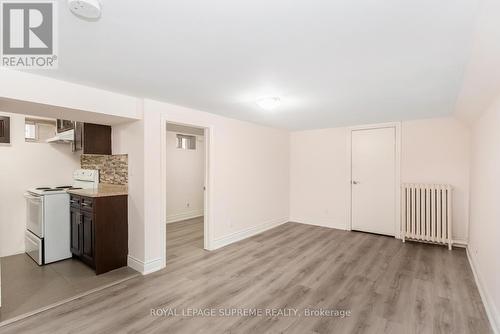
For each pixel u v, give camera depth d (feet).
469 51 5.51
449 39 5.04
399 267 10.42
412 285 8.86
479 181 9.78
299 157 18.43
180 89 8.50
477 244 9.81
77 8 3.90
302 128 17.26
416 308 7.46
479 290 8.46
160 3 3.94
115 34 4.93
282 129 17.72
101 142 10.90
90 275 9.57
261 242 13.76
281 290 8.54
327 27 4.68
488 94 7.30
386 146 14.93
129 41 5.23
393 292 8.39
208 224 12.51
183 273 9.82
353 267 10.43
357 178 15.94
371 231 15.47
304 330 6.47
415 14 4.22
